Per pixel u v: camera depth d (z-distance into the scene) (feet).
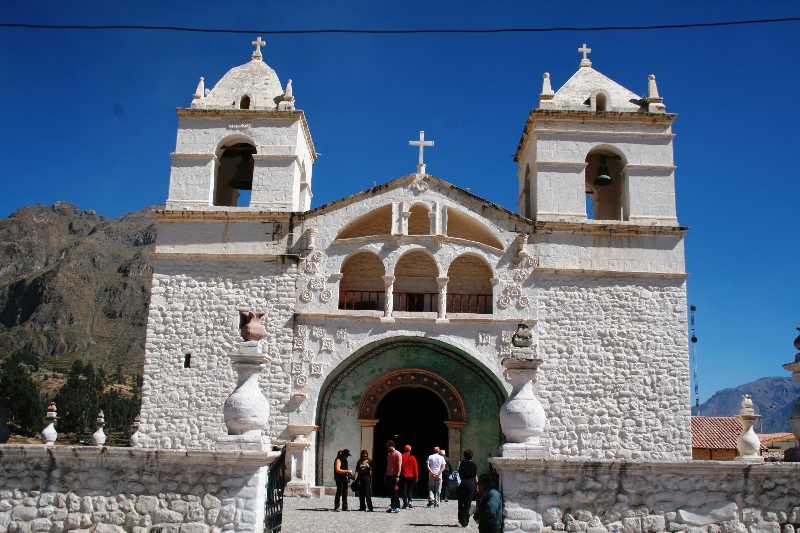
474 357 92.22
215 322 93.09
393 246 95.55
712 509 46.62
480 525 44.50
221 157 107.96
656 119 99.50
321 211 96.27
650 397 91.40
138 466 46.96
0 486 46.75
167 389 91.04
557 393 91.35
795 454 51.13
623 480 46.80
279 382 91.35
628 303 94.17
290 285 94.12
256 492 46.26
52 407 85.81
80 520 46.37
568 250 95.71
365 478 75.25
